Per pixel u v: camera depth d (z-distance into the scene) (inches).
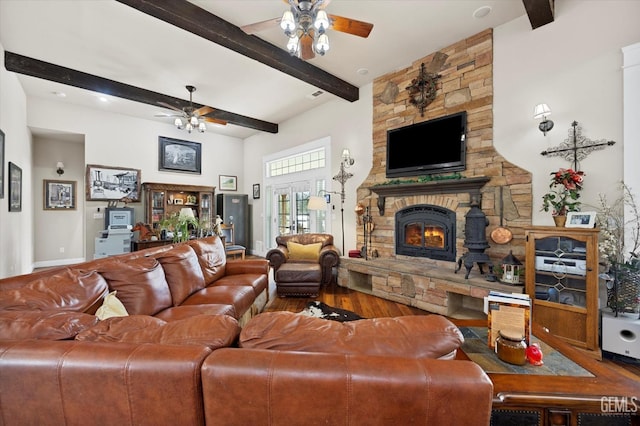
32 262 218.7
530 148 115.5
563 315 94.6
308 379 28.5
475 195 129.0
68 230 244.8
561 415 40.7
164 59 145.7
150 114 232.4
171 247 112.7
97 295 69.1
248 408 29.1
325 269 169.9
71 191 246.1
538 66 112.7
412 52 143.6
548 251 98.2
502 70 122.4
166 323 39.9
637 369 83.5
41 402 30.8
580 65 103.1
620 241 93.3
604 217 97.7
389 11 112.0
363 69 161.0
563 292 96.0
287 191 252.8
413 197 155.3
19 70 140.4
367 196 179.9
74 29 121.0
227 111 225.8
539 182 113.4
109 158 226.1
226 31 116.6
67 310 60.1
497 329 55.4
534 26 111.6
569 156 105.7
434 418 28.0
